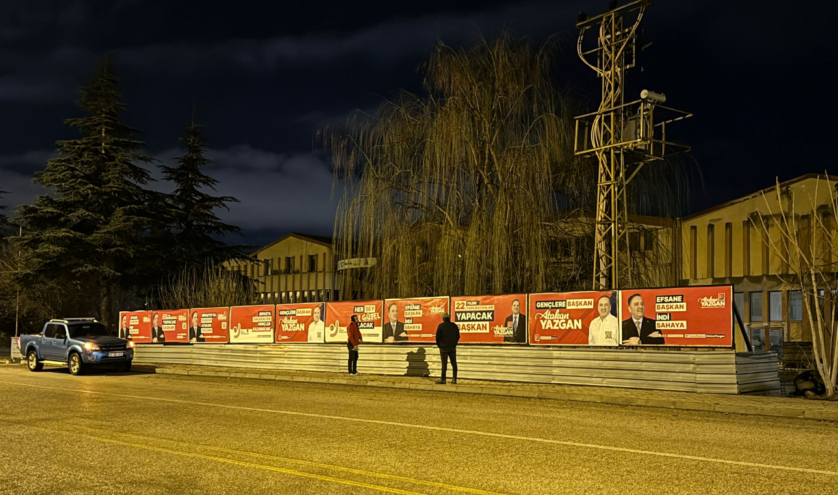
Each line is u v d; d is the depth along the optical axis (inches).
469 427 446.3
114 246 1680.6
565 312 710.5
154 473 307.1
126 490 276.4
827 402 560.7
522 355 730.2
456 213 930.7
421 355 818.2
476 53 965.8
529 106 941.2
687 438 404.8
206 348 1074.7
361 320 883.4
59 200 1681.8
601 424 462.9
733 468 318.7
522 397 650.2
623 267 899.4
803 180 1460.4
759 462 332.5
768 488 279.9
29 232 1708.9
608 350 675.4
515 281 889.5
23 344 1089.4
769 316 1558.8
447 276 917.2
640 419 490.0
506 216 886.4
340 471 312.2
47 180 1706.4
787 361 986.1
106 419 484.1
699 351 629.9
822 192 1412.4
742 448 371.2
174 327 1151.0
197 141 1927.9
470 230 901.8
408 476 302.5
